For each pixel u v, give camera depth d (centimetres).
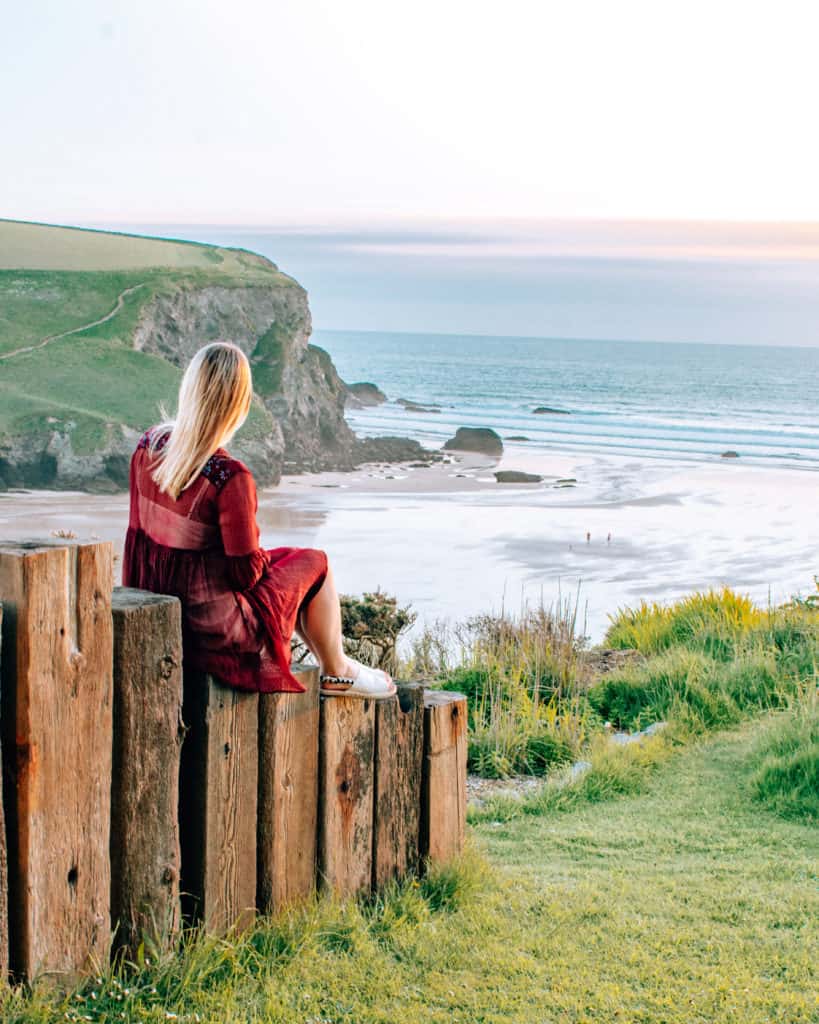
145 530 385
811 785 704
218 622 380
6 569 320
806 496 6575
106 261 13275
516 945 435
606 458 8975
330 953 407
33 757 323
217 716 385
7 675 321
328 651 432
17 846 323
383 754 464
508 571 4291
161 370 10362
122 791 354
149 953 365
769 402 17088
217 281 11819
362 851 458
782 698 954
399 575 4206
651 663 1093
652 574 4231
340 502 6644
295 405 10575
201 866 386
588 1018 373
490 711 962
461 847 520
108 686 344
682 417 13738
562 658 1065
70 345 10562
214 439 372
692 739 880
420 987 393
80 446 8238
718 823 662
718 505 6212
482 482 7725
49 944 332
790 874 548
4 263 12888
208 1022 344
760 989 399
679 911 483
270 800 411
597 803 720
